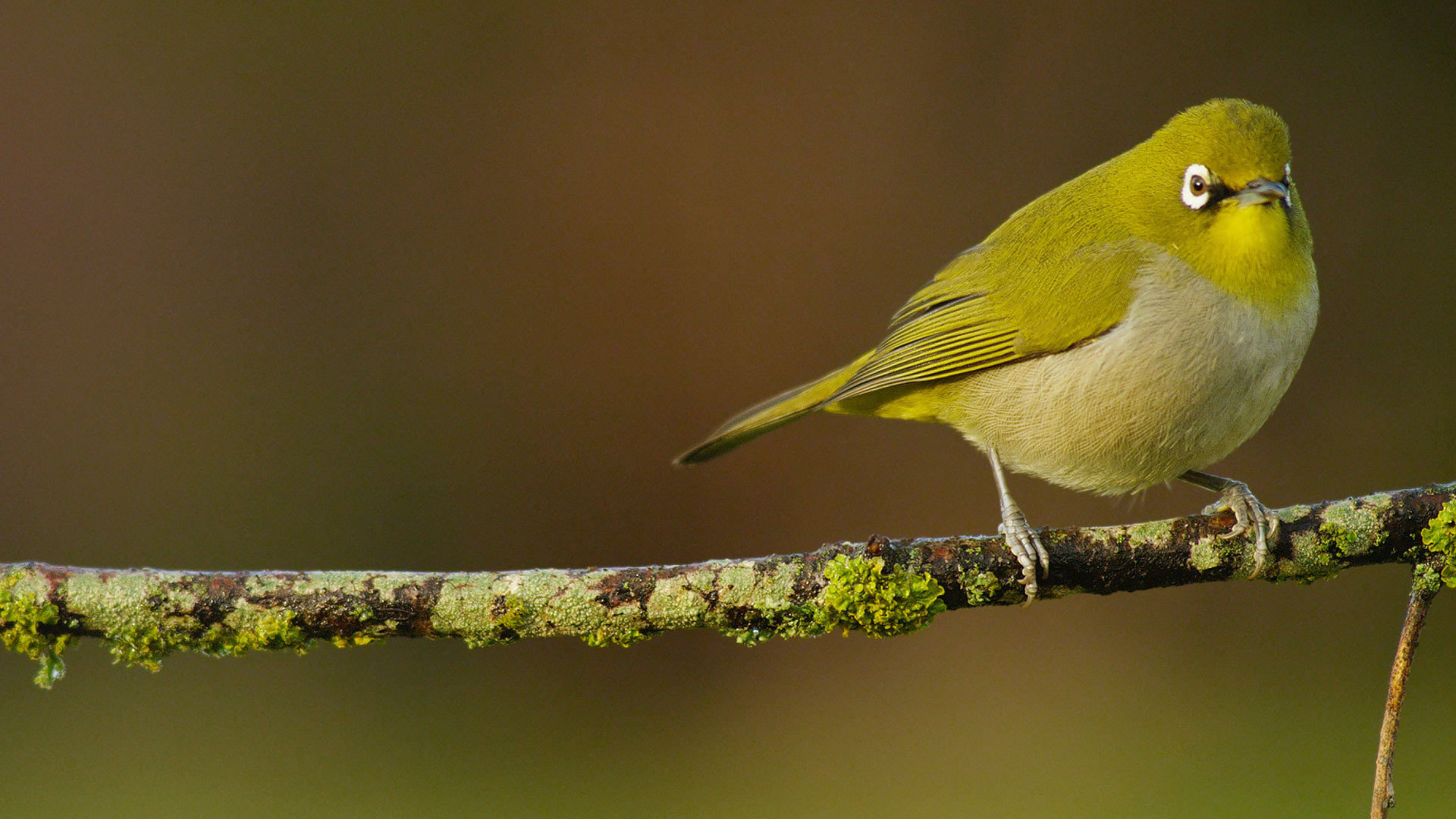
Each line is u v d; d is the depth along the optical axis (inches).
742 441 353.7
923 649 539.8
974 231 607.8
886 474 586.2
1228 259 263.4
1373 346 587.2
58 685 487.5
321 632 222.1
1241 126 267.6
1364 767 437.4
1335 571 239.3
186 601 218.1
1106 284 273.4
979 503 577.6
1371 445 569.3
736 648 537.6
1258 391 269.6
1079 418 282.2
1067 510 570.3
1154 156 280.4
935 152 614.9
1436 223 600.4
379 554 576.4
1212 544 237.0
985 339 290.0
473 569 577.6
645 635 227.8
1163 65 618.8
